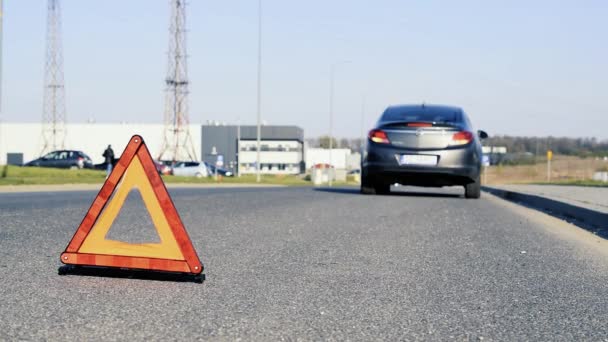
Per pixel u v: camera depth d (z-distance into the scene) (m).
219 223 7.89
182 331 3.21
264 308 3.71
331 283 4.45
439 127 12.56
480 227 8.05
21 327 3.21
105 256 4.38
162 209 4.36
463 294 4.20
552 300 4.10
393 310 3.74
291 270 4.88
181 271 4.32
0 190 17.61
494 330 3.37
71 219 7.97
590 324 3.53
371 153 12.80
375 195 14.28
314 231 7.24
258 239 6.52
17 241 6.04
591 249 6.53
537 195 13.27
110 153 32.25
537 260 5.64
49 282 4.26
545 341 3.20
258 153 43.25
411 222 8.38
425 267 5.14
